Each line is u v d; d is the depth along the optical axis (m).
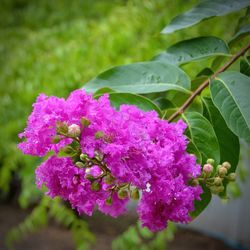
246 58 0.36
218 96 0.33
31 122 0.29
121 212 0.32
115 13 0.99
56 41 1.09
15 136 1.10
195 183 0.30
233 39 0.39
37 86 1.02
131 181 0.27
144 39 0.93
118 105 0.34
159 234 0.96
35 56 1.08
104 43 0.95
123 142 0.27
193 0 0.92
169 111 0.36
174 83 0.35
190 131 0.33
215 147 0.32
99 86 0.36
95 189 0.28
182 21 0.40
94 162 0.28
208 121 0.33
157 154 0.27
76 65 0.96
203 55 0.38
